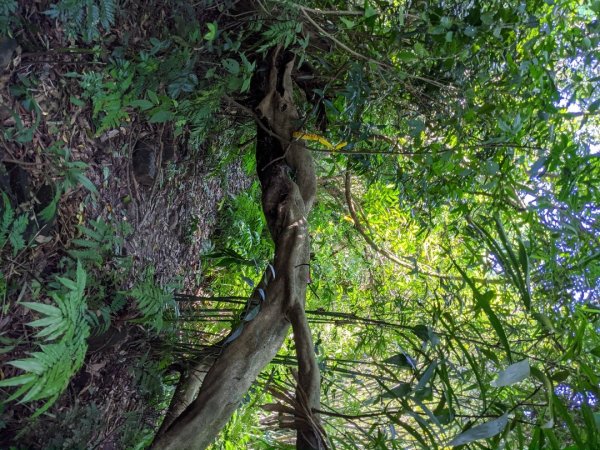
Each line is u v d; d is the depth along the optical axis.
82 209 1.88
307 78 2.65
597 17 2.28
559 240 2.39
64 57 1.74
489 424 1.22
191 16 2.21
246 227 4.06
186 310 2.51
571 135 2.51
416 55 2.22
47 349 1.22
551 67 2.30
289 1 2.08
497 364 1.65
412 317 3.42
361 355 3.89
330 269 4.49
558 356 2.22
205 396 1.65
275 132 2.40
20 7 1.58
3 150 1.54
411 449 2.96
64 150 1.66
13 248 1.53
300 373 1.67
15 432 1.58
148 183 2.37
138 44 2.02
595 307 2.05
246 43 2.47
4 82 1.54
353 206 4.07
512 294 3.02
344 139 2.51
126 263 2.02
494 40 2.36
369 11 2.06
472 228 2.76
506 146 2.31
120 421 2.12
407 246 4.19
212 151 3.14
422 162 2.41
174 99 1.96
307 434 1.56
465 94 2.40
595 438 1.26
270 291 1.87
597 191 2.07
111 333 1.95
